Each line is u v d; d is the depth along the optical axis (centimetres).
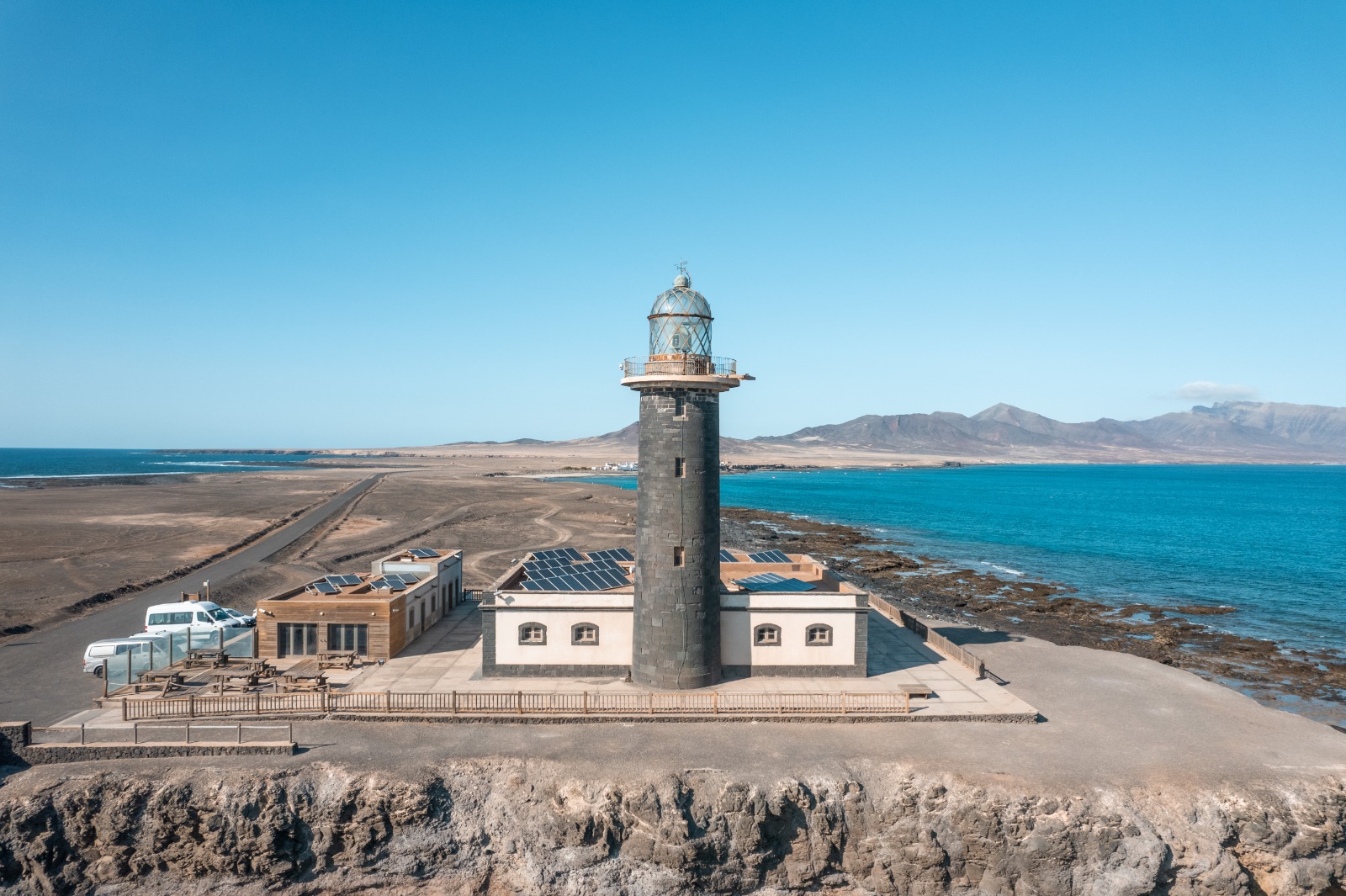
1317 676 4847
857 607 3847
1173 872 2673
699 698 3459
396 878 2706
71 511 11594
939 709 3406
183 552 7619
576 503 14250
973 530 12706
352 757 2898
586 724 3256
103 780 2730
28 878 2655
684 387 3606
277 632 4122
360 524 10488
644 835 2689
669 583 3631
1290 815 2730
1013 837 2697
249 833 2658
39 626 4775
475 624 4884
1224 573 8675
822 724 3309
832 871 2778
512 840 2722
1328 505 18888
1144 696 3753
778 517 13988
